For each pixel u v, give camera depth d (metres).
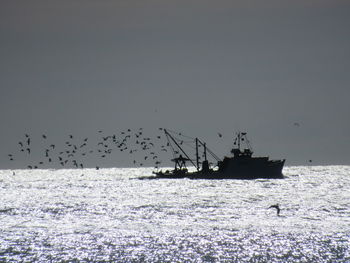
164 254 147.50
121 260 142.62
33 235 171.50
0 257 145.50
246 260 141.62
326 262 139.75
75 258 144.50
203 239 164.88
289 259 143.50
